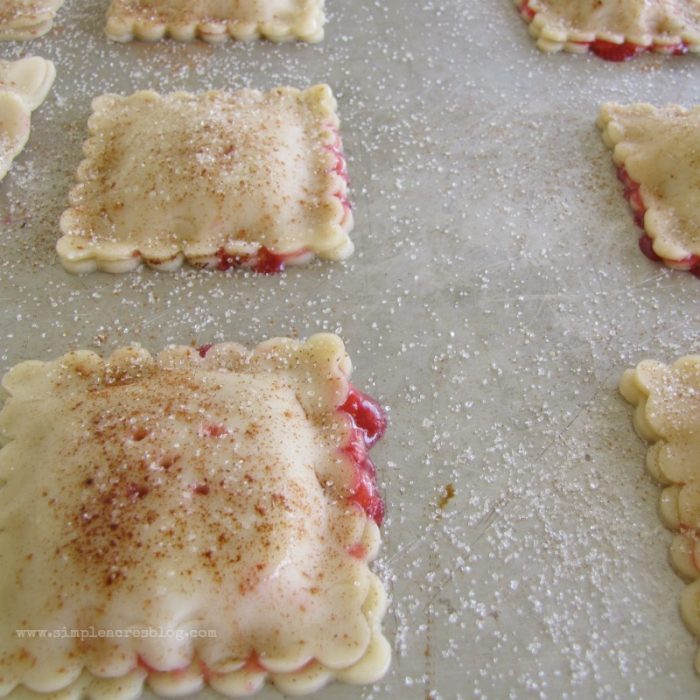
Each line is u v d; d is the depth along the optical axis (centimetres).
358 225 31
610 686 23
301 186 30
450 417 27
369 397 27
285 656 23
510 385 28
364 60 35
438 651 24
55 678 22
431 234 30
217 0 35
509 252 30
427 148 33
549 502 26
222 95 32
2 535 24
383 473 26
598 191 32
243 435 24
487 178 32
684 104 34
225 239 29
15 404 26
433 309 29
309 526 24
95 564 23
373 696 23
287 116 32
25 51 34
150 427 24
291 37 35
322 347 27
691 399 27
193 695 23
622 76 35
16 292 29
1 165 31
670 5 36
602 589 24
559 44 35
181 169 29
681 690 23
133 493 23
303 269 29
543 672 23
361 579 24
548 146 33
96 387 26
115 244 29
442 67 35
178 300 29
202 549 23
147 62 34
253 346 28
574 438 27
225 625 23
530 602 24
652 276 30
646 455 26
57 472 24
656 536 25
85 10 36
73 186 31
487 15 37
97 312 28
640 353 28
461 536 25
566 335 29
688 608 24
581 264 30
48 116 33
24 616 23
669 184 31
